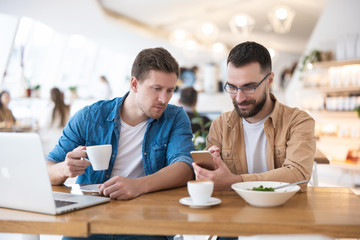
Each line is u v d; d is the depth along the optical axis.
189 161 1.72
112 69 11.83
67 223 1.16
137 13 7.46
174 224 1.14
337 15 5.48
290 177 1.56
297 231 1.10
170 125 1.90
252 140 1.92
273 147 1.86
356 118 5.09
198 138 3.17
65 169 1.58
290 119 1.84
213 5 7.92
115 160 1.87
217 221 1.13
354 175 5.28
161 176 1.59
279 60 14.17
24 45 6.86
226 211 1.25
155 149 1.87
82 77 9.77
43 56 7.71
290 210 1.26
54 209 1.23
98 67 10.77
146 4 6.91
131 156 1.88
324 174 5.66
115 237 1.57
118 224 1.16
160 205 1.34
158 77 1.67
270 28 10.30
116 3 6.52
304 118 1.80
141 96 1.73
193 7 7.86
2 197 1.35
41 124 7.22
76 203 1.34
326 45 5.61
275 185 1.44
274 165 1.87
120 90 12.23
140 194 1.50
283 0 7.86
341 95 5.31
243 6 8.32
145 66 1.69
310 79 5.41
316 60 5.38
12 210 1.33
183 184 1.68
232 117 1.94
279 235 0.92
